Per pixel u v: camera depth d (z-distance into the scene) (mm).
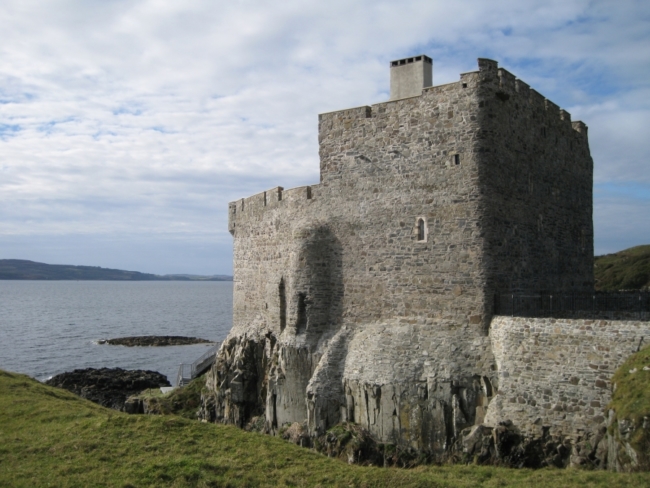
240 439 22953
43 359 84188
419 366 26453
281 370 32250
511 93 28406
